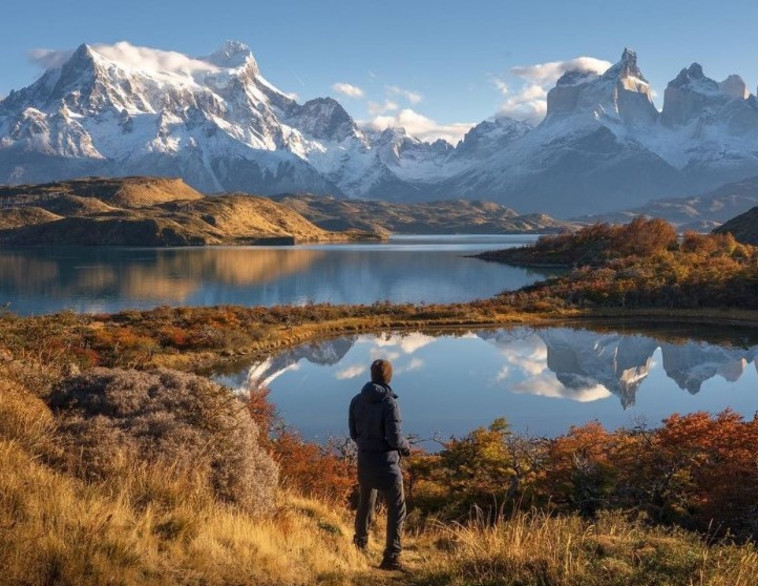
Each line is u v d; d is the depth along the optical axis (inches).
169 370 469.4
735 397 2539.4
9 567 212.7
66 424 380.5
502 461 1154.7
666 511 983.0
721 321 4195.4
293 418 2044.8
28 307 4608.8
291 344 3398.1
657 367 3024.1
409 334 3801.7
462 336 3750.0
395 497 344.2
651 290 4645.7
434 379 2694.4
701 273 4913.9
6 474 270.7
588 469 1034.1
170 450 373.4
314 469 875.4
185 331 3147.1
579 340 3636.8
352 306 4436.5
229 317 3624.5
